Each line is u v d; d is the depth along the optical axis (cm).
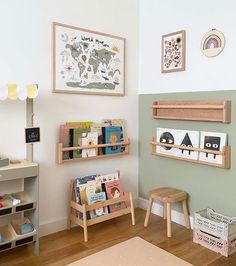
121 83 294
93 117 275
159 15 286
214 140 239
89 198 249
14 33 220
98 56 272
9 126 221
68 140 251
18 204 200
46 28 237
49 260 207
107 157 290
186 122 265
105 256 133
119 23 289
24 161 219
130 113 307
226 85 232
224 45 232
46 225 248
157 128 289
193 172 262
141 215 296
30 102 220
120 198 266
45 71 239
